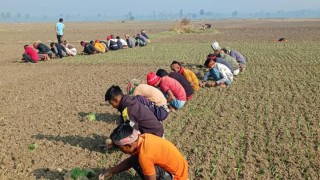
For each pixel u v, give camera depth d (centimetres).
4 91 1345
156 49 2631
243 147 789
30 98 1239
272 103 1123
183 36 4272
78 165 723
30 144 819
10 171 702
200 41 3438
